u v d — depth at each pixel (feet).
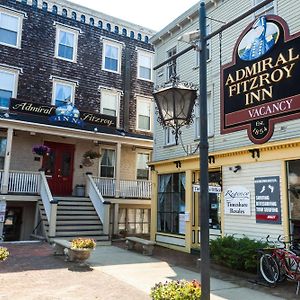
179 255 39.14
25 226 50.60
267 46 20.63
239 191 35.94
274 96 19.77
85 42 62.03
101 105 62.13
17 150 52.75
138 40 68.59
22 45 55.47
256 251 27.71
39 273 27.02
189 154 43.68
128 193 58.18
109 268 30.19
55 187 55.47
